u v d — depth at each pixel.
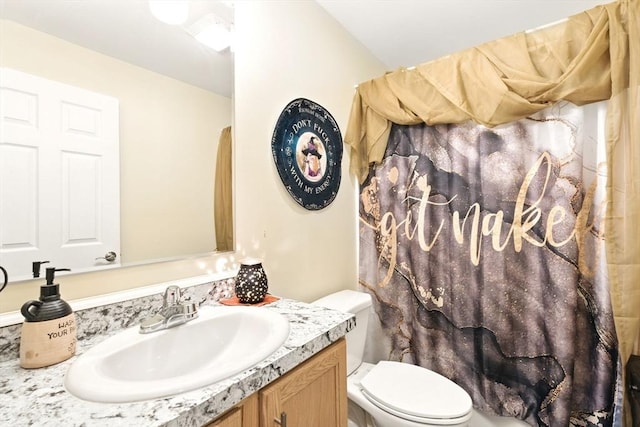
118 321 0.86
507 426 1.45
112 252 0.88
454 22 1.81
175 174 1.03
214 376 0.59
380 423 1.25
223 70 1.18
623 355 1.17
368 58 2.09
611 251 1.20
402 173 1.77
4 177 0.71
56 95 0.79
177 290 0.91
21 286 0.73
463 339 1.56
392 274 1.80
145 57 0.97
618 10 1.20
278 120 1.39
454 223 1.59
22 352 0.65
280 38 1.41
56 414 0.50
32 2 0.75
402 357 1.75
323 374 0.84
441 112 1.58
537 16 1.76
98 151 0.86
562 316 1.31
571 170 1.32
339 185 1.78
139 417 0.49
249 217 1.26
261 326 0.88
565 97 1.28
